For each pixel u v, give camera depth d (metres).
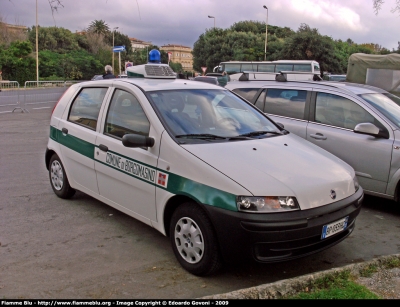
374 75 14.00
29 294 3.38
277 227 3.29
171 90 4.65
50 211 5.38
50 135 5.91
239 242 3.34
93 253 4.19
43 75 45.28
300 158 3.96
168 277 3.70
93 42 54.69
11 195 6.01
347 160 5.66
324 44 42.28
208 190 3.50
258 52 50.25
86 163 4.99
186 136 4.04
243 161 3.68
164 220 3.97
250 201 3.32
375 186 5.44
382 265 3.71
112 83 4.93
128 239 4.54
